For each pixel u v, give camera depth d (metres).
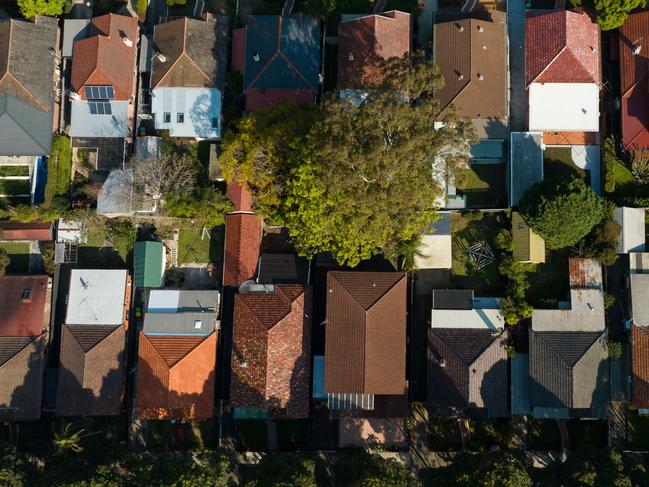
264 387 57.00
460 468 53.12
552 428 58.94
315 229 53.69
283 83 60.31
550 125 58.47
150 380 58.12
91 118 62.25
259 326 58.00
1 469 53.72
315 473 59.06
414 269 59.56
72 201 62.91
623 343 57.59
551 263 59.38
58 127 64.00
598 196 56.06
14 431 61.56
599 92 59.59
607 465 52.03
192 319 59.31
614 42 60.09
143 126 63.59
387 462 54.88
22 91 61.22
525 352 58.69
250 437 60.81
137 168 59.25
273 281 60.31
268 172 54.94
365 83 52.06
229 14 64.62
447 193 59.59
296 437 60.69
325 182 49.09
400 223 50.72
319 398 59.12
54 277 62.91
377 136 47.31
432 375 57.78
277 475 52.62
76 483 51.38
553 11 60.31
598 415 56.34
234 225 60.44
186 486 51.72
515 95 61.28
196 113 61.47
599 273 57.50
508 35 61.97
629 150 58.22
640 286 56.69
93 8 64.94
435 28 59.38
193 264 63.19
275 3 63.84
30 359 60.19
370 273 57.88
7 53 60.81
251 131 55.22
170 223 63.09
